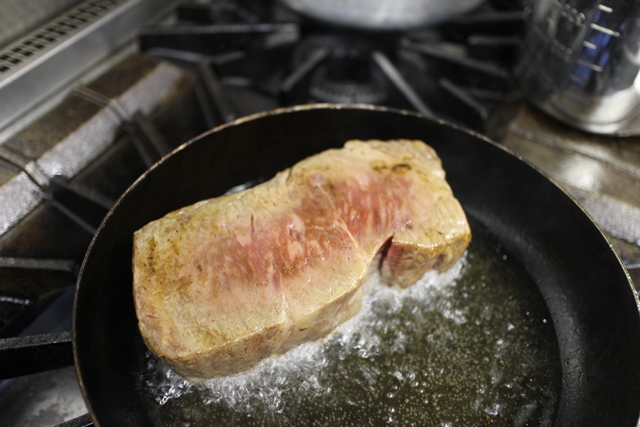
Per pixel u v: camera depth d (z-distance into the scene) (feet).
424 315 1.18
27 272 1.16
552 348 1.14
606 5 1.17
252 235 1.08
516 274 1.25
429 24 1.44
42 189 1.25
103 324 1.04
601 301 1.11
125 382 1.05
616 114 1.31
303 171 1.18
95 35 1.50
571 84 1.31
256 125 1.27
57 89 1.45
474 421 1.06
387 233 1.13
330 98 1.59
